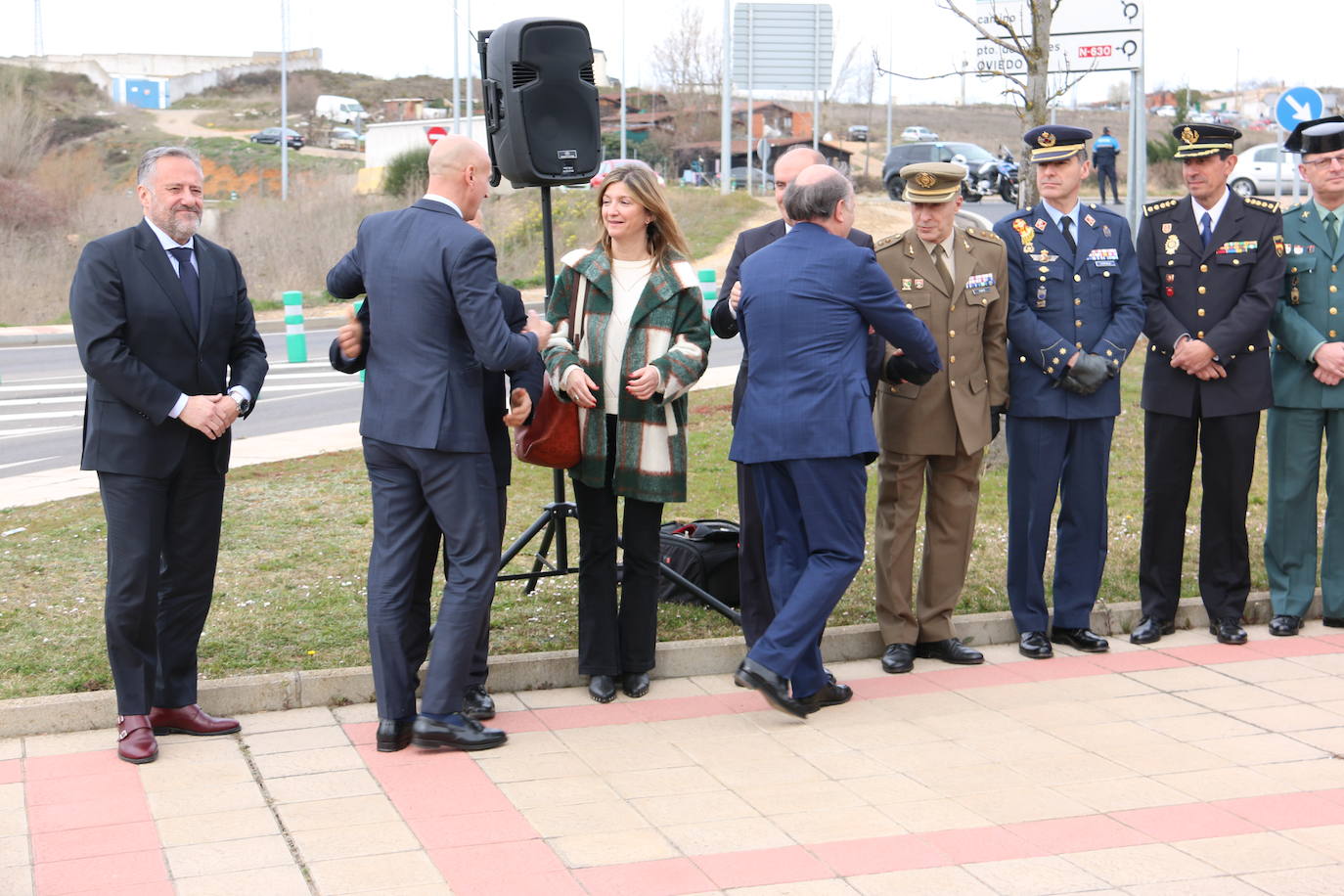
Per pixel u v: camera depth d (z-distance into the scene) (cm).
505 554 659
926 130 6831
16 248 2869
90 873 364
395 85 9525
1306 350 592
